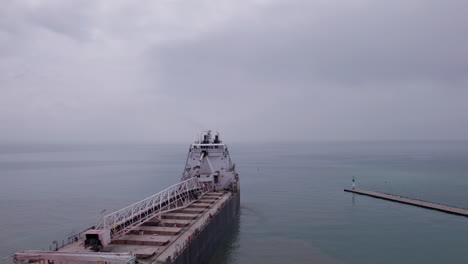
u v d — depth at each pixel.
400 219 72.31
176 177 154.75
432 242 56.09
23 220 74.00
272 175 160.75
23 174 170.50
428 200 95.38
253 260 47.59
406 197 98.94
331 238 58.09
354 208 83.69
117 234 37.66
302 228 64.56
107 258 27.05
